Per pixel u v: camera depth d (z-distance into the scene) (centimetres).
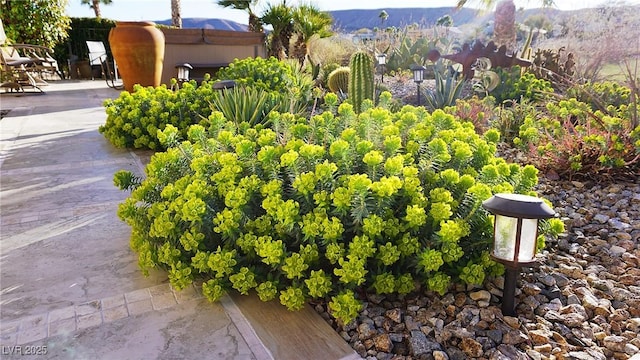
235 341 153
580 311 164
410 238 170
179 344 152
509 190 182
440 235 162
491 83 582
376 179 183
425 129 209
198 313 169
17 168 356
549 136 327
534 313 165
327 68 846
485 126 434
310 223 163
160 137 231
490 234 177
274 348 150
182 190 194
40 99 733
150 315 168
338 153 183
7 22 985
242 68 580
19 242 227
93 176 338
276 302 177
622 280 186
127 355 146
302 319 166
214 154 214
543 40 844
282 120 254
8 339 153
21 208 273
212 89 488
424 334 153
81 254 215
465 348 145
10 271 198
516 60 646
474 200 176
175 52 773
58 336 155
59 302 175
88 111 625
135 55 687
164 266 191
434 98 577
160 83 739
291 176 185
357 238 160
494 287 180
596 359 140
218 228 174
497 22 896
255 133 255
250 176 195
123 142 418
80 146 431
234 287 170
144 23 696
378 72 967
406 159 196
